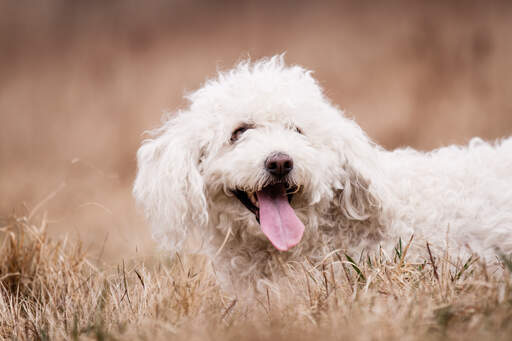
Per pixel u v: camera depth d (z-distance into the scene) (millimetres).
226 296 4691
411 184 5086
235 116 4855
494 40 21031
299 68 5461
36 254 5625
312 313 3727
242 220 4789
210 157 4820
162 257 6164
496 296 3488
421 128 16094
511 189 4965
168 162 4863
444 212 4918
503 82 18203
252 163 4488
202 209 4715
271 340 3229
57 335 3967
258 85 4961
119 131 18016
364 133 5293
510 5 22922
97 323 4059
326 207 4812
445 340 3055
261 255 4922
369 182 4750
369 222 4938
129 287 4957
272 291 4387
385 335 3174
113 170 15000
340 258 4703
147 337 3512
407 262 4457
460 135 15188
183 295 4199
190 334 3414
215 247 5000
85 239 7805
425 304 3547
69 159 16344
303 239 4820
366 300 3729
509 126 15320
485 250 4781
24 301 4934
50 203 10883
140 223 8883
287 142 4594
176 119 5191
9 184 13070
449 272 4031
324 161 4703
